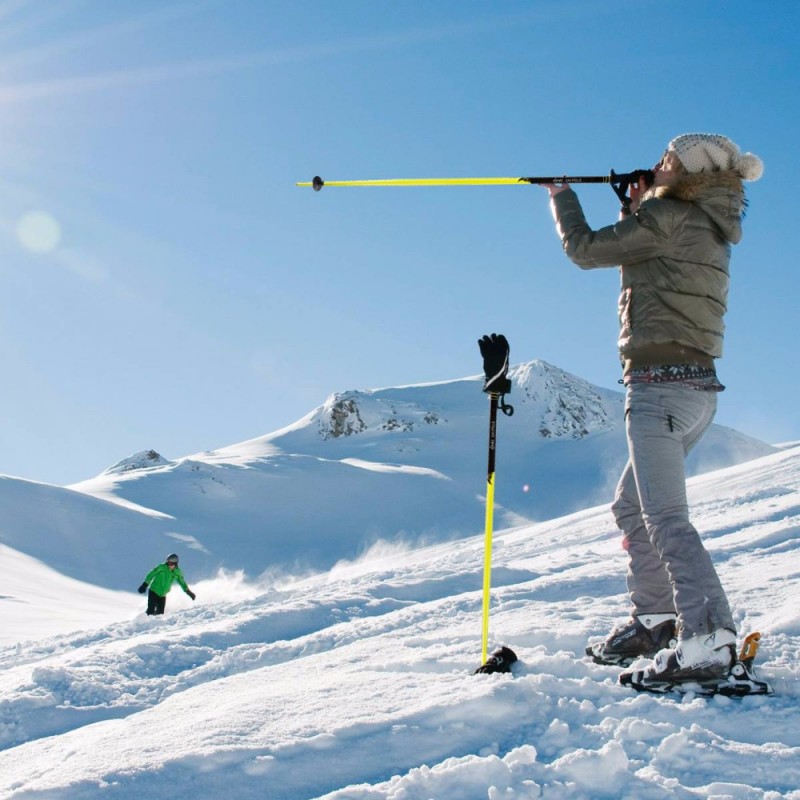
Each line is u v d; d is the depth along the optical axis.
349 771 2.37
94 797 2.29
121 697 4.38
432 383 125.75
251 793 2.29
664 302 3.11
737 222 3.21
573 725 2.54
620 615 4.22
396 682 3.09
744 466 24.00
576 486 79.81
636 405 3.14
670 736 2.31
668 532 2.98
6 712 4.11
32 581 33.72
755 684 2.73
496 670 3.11
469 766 2.20
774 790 2.07
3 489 58.06
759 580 4.78
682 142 3.18
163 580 14.54
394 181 3.84
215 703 3.30
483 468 89.19
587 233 3.29
